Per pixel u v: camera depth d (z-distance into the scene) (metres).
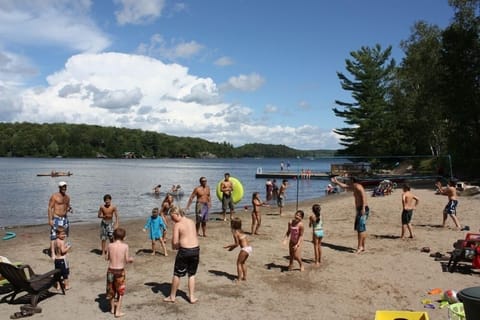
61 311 7.62
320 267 10.45
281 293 8.59
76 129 181.75
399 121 55.50
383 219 18.12
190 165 123.00
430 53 45.06
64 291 8.56
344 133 61.34
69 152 169.12
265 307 7.84
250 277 9.66
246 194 35.81
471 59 36.34
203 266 10.62
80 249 12.61
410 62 48.06
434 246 12.54
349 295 8.45
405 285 9.00
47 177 57.91
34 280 7.87
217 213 21.59
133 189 40.06
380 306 7.86
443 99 38.47
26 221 20.69
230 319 7.30
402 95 53.03
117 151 179.88
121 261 7.46
